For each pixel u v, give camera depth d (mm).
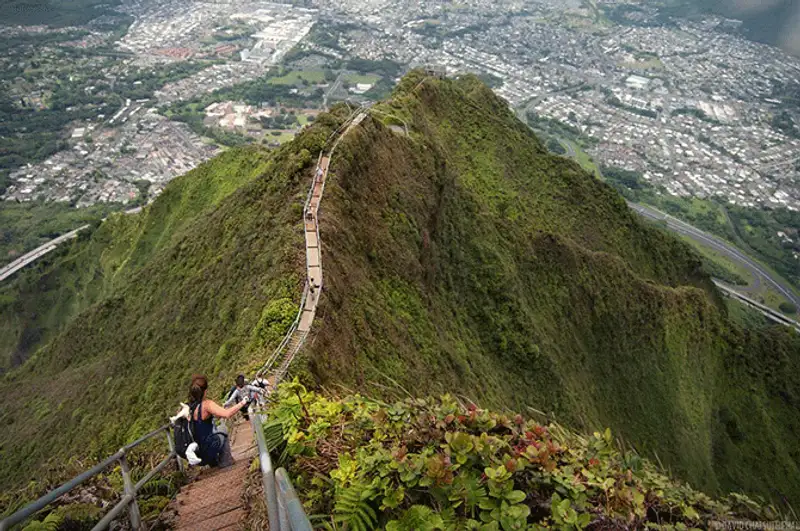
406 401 7992
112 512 6855
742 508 6320
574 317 56750
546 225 68062
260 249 32594
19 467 34656
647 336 60750
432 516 5391
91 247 84000
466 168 66875
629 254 73875
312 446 7723
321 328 23328
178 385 27750
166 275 44438
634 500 5844
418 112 62094
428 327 35469
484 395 36344
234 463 10266
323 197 34156
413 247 40562
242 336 25172
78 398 38250
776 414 64812
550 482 5992
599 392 54781
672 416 57469
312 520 6145
